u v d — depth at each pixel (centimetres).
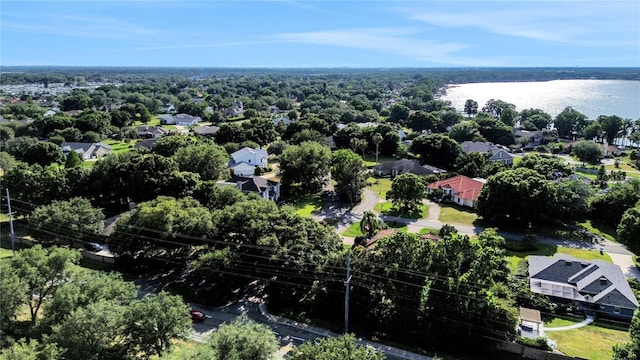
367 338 3738
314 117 13462
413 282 3662
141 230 4619
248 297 4381
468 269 3828
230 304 4244
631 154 11800
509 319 3519
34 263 3522
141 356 3080
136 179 6203
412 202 7050
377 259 3841
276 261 4056
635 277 4847
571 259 4816
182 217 4612
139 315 3002
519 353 3575
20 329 3391
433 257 3669
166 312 3067
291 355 2961
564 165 8550
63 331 2833
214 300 4262
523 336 3684
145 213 4622
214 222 4581
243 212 4528
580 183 6681
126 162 6525
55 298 3266
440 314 3612
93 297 3259
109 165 6781
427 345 3650
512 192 6206
